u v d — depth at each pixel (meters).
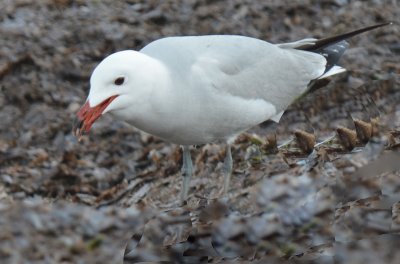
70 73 16.45
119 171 14.23
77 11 18.34
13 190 13.55
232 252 10.93
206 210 11.70
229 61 11.61
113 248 11.34
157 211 12.17
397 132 13.45
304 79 13.15
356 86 15.49
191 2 18.73
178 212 11.88
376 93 15.36
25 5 18.44
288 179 11.77
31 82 16.20
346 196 11.34
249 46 12.16
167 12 18.38
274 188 11.67
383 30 17.61
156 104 10.72
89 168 14.30
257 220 11.19
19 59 16.55
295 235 10.85
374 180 11.54
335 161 12.39
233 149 13.75
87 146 14.85
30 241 11.32
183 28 18.06
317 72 13.36
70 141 14.95
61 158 14.54
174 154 14.02
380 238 10.37
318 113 14.95
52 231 11.64
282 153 13.46
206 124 11.42
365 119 14.43
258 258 10.66
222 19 18.34
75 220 11.97
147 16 18.23
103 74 10.31
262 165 13.11
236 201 11.73
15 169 14.12
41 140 15.04
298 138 13.73
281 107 12.90
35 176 13.95
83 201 13.34
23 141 15.00
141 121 10.87
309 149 13.46
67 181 14.02
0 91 16.03
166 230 11.59
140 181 13.66
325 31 18.11
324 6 18.75
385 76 15.88
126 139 14.92
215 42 11.76
